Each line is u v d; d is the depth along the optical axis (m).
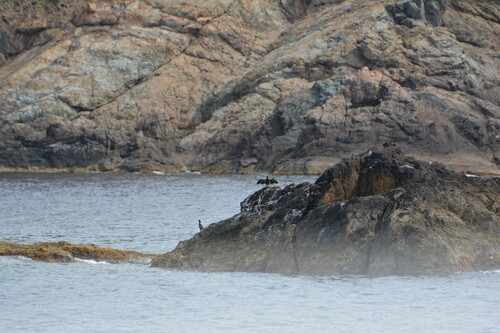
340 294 170.12
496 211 185.38
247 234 193.88
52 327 156.25
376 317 157.50
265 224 193.38
